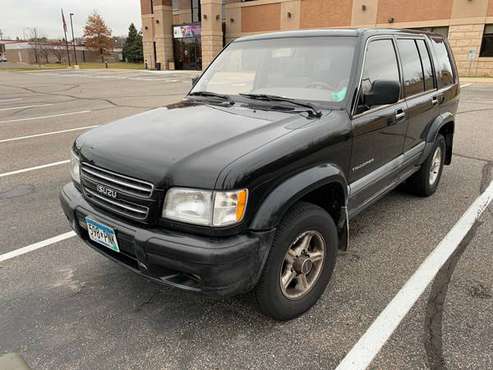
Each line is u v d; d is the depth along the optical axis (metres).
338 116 2.90
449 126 5.05
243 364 2.38
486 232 3.98
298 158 2.47
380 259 3.51
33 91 18.52
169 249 2.20
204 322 2.73
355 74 3.07
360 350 2.46
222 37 35.56
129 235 2.36
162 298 2.99
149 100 14.51
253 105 3.23
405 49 3.96
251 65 3.65
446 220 4.27
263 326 2.68
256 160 2.25
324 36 3.43
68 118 10.75
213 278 2.17
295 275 2.67
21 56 76.81
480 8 22.33
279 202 2.31
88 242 2.81
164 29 38.94
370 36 3.38
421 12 24.50
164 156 2.35
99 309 2.87
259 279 2.39
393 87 2.95
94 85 21.83
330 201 2.96
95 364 2.38
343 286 3.11
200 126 2.73
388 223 4.21
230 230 2.19
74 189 2.94
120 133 2.76
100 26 65.12
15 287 3.12
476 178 5.62
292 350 2.47
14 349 2.49
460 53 23.61
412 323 2.69
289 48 3.49
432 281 3.17
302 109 3.02
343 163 2.92
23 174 5.91
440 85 4.72
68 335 2.61
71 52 74.94
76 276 3.28
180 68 39.88
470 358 2.38
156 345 2.53
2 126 9.65
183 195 2.21
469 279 3.19
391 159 3.71
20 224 4.21
